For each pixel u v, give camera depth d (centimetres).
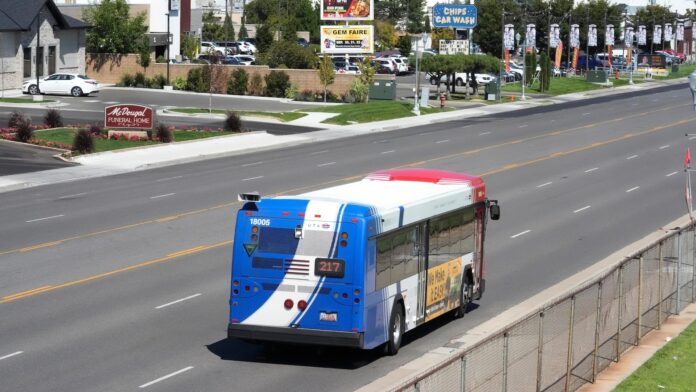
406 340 3322
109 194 6359
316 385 2784
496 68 14975
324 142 9638
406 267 3192
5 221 5394
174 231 5147
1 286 3947
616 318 3155
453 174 3834
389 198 3228
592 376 2906
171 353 3084
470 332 3422
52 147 8269
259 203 2991
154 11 16750
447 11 15825
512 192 6750
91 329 3344
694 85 5016
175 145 8812
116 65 15138
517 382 2400
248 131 9919
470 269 3719
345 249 2906
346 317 2909
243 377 2852
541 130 10894
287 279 2947
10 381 2750
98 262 4412
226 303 3744
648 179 7481
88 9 15462
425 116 12325
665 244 3744
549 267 4534
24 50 13425
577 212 6041
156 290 3925
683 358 3188
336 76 14012
